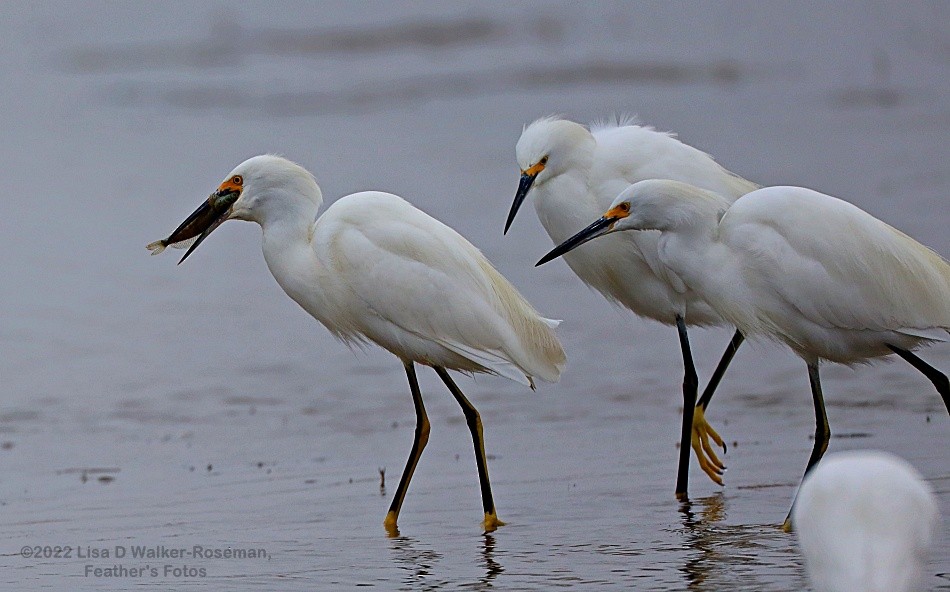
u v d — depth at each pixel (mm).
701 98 39469
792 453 11656
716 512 9953
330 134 35000
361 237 10102
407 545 9398
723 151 30547
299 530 9945
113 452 12836
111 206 27375
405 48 52781
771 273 9602
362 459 12328
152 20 58969
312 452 12641
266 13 60969
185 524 10203
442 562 8914
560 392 14672
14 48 52750
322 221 10273
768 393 14148
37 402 14969
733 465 11391
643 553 8875
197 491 11297
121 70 47812
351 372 16078
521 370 10227
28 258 23078
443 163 30188
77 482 11734
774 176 27094
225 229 25938
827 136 31922
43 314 19375
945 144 29734
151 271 22234
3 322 18891
